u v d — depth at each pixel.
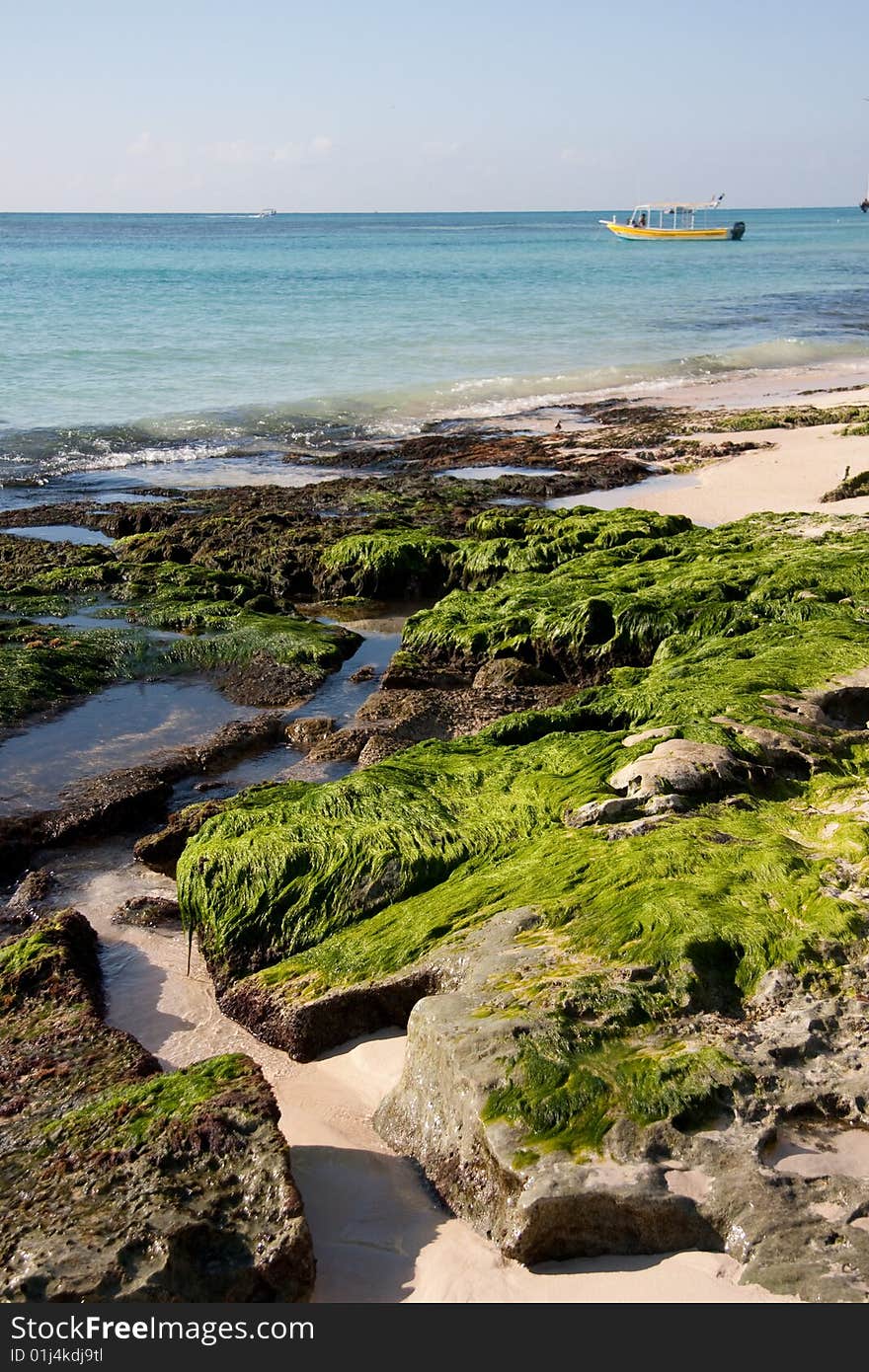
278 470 23.47
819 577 13.05
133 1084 5.55
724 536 16.00
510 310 48.84
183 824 8.80
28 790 9.84
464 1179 4.81
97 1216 4.45
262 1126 4.84
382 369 34.22
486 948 6.09
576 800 7.72
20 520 19.66
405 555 16.33
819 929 5.72
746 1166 4.46
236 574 16.39
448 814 7.85
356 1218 4.83
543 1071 4.86
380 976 6.27
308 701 12.22
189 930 7.43
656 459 23.27
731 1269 4.20
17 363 33.75
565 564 15.36
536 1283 4.35
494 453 24.16
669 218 176.25
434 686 12.40
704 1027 5.22
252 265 80.94
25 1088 5.75
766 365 36.75
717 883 6.17
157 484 22.30
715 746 7.93
